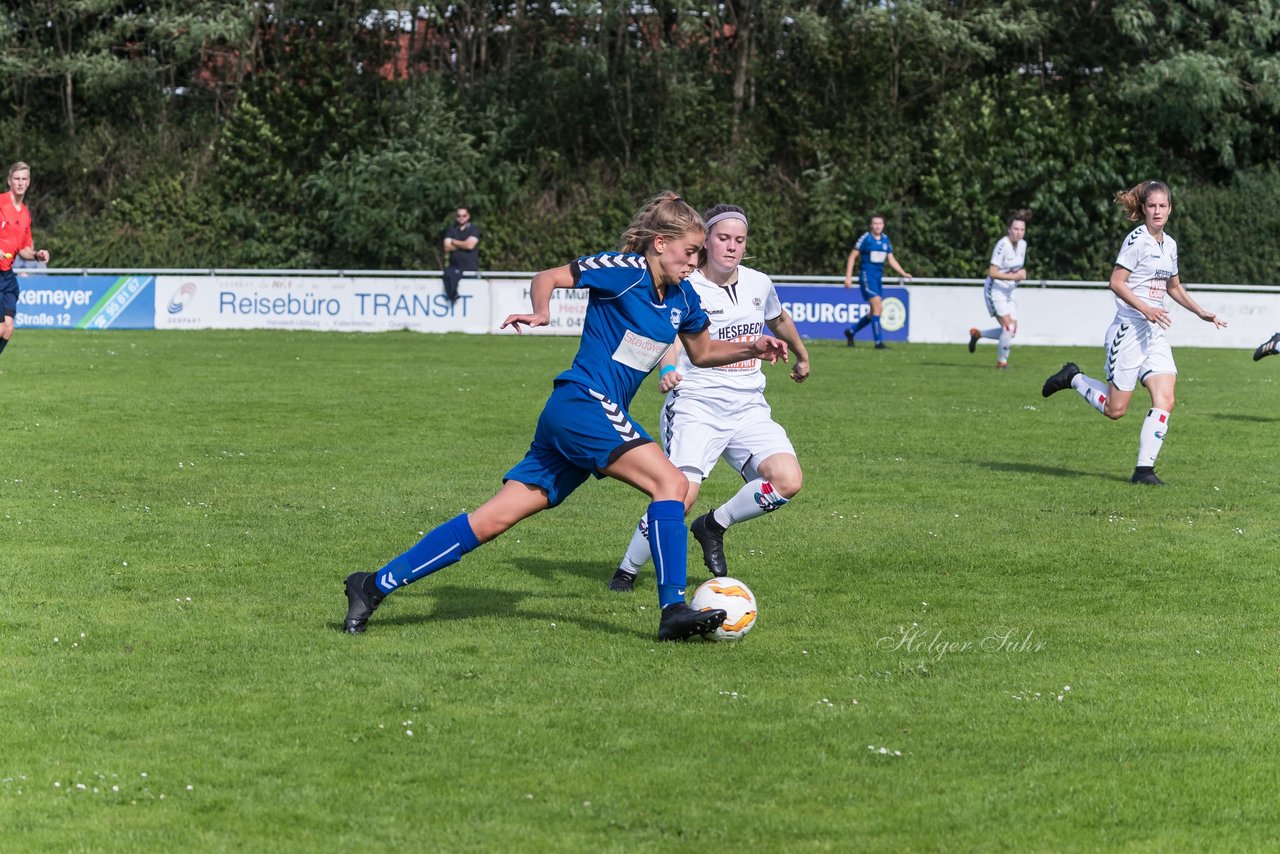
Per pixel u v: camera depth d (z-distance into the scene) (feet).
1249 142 221.87
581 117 224.33
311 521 53.93
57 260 216.13
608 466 36.96
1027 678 33.96
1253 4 210.79
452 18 228.02
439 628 38.40
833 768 27.45
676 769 27.30
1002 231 210.79
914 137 221.87
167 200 219.20
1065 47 225.97
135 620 38.65
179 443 74.69
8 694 31.78
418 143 210.18
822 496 61.67
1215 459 74.64
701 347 38.88
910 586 44.37
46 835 24.00
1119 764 27.91
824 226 211.82
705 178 219.00
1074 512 58.03
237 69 223.92
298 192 218.18
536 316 35.53
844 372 124.88
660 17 218.79
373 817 24.86
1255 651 36.83
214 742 28.71
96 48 226.79
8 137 228.02
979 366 132.05
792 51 227.61
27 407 88.89
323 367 121.08
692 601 37.50
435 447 74.90
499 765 27.48
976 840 24.12
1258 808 25.68
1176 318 162.91
